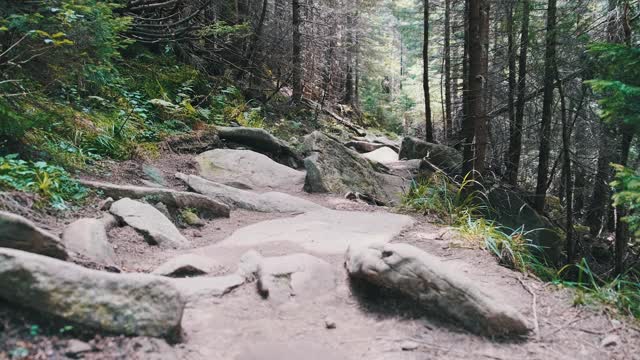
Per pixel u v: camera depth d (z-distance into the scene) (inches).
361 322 131.6
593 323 135.3
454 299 129.4
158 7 409.7
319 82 803.4
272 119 544.1
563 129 354.9
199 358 107.6
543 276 187.0
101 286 108.1
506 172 476.4
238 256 177.0
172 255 174.1
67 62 214.4
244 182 301.3
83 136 259.8
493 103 506.9
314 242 195.8
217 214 233.8
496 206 352.8
